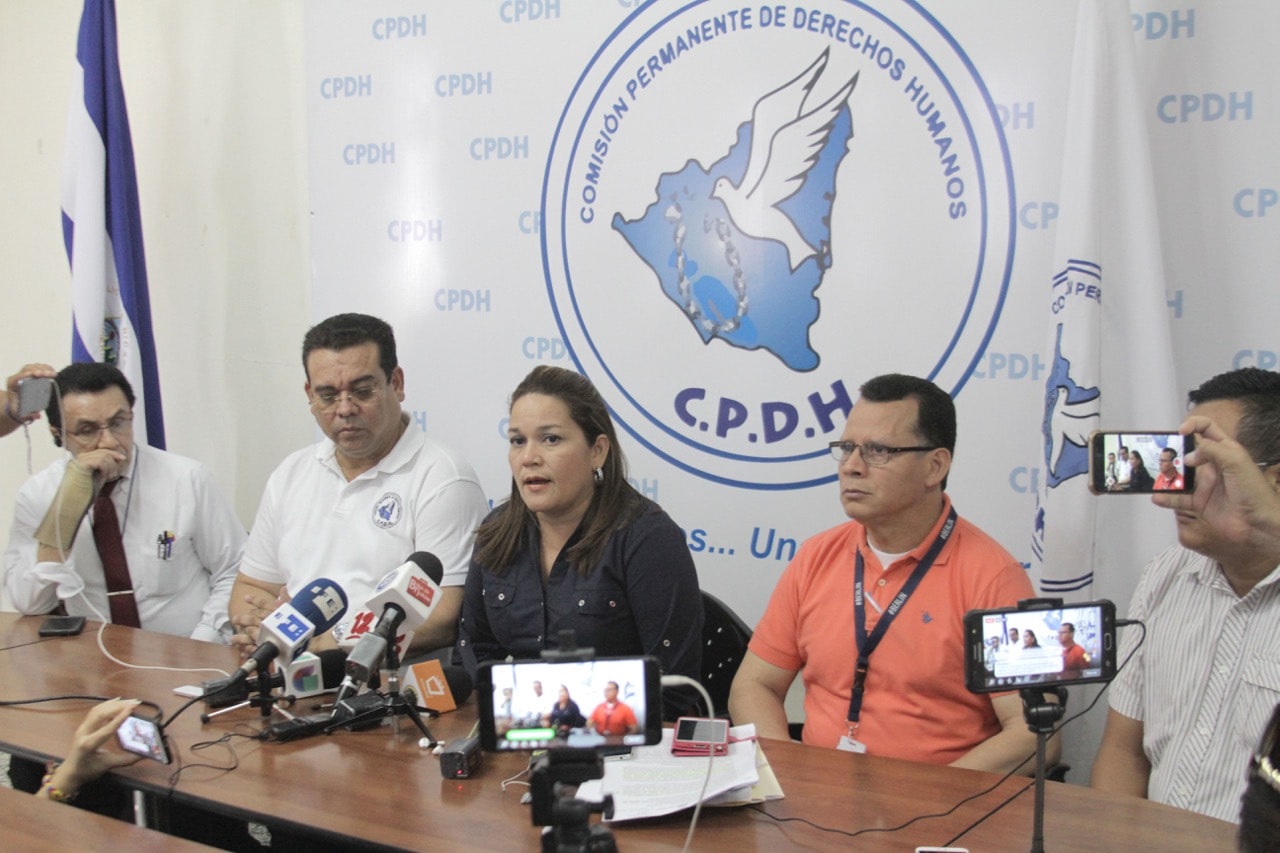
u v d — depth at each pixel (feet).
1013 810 4.91
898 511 6.70
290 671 6.43
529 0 9.90
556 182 9.91
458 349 10.44
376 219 10.69
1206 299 7.95
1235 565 5.75
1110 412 7.73
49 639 8.14
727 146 9.26
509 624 7.20
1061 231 7.73
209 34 11.88
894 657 6.67
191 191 12.16
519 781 5.29
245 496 12.21
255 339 11.96
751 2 9.08
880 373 8.89
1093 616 4.41
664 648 6.92
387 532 8.61
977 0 8.38
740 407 9.37
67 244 11.19
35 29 13.28
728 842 4.57
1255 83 7.72
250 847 7.38
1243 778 5.59
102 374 9.14
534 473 6.81
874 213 8.82
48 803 5.05
